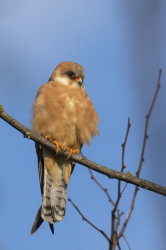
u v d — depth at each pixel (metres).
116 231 7.60
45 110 10.32
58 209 10.41
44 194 10.50
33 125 10.39
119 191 8.08
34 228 9.84
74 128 10.44
